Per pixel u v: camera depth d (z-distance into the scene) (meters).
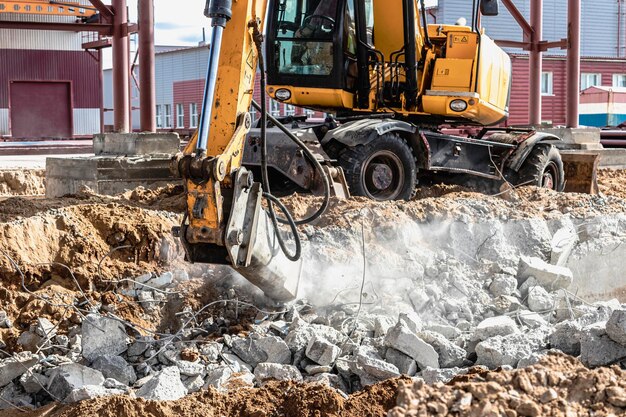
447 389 3.80
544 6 37.16
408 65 10.06
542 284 7.12
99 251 6.66
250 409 4.42
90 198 8.68
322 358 5.37
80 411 4.48
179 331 5.86
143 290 6.25
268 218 5.65
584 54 39.62
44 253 6.52
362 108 10.24
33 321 5.77
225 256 5.20
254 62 5.36
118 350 5.60
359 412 4.30
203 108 4.98
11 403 5.05
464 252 7.71
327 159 8.97
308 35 9.78
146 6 12.20
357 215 7.48
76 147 20.67
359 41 9.96
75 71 32.38
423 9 10.39
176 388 4.88
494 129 11.91
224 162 4.90
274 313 6.19
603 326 5.02
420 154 10.01
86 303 6.02
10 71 31.30
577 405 3.69
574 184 12.75
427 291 6.77
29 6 24.08
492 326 5.64
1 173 14.02
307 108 10.43
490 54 10.61
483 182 11.52
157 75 41.44
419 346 5.30
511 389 3.81
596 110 31.00
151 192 9.26
